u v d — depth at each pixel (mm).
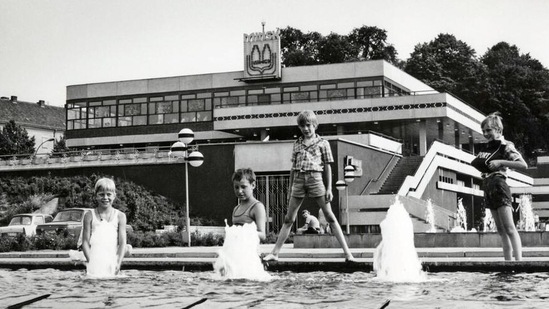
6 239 20078
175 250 15203
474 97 82062
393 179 42938
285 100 50000
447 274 7977
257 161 37156
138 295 5414
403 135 54719
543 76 86500
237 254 7559
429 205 32688
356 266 8820
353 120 45781
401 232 7828
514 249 8719
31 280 7344
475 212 56906
